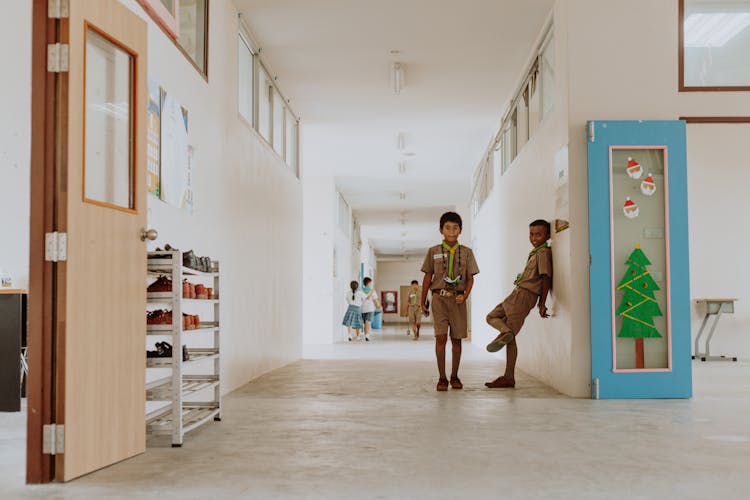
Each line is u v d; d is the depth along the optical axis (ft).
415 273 115.14
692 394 16.24
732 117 17.69
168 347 11.14
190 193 14.74
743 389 17.66
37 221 8.52
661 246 16.17
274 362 24.35
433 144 35.50
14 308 15.21
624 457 9.57
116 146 10.32
